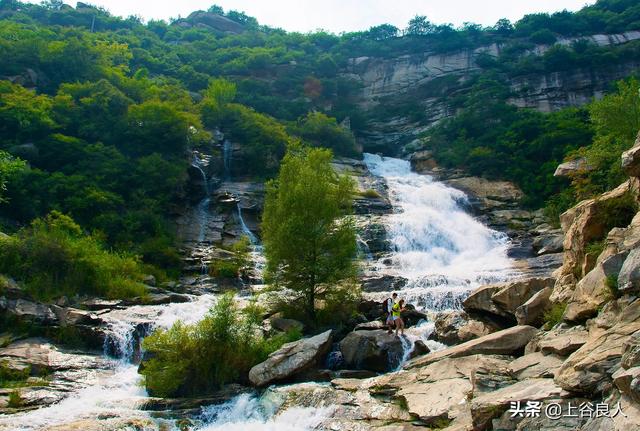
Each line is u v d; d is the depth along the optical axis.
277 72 94.25
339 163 65.81
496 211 54.69
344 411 17.33
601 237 19.47
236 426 17.91
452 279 35.47
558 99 80.94
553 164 57.38
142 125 52.94
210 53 104.31
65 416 18.81
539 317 20.25
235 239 46.41
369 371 21.23
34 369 23.47
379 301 29.97
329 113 86.56
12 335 26.50
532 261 40.03
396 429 15.49
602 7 107.69
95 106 53.97
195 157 55.47
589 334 15.05
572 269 20.06
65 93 56.28
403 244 45.53
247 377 21.20
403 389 17.59
